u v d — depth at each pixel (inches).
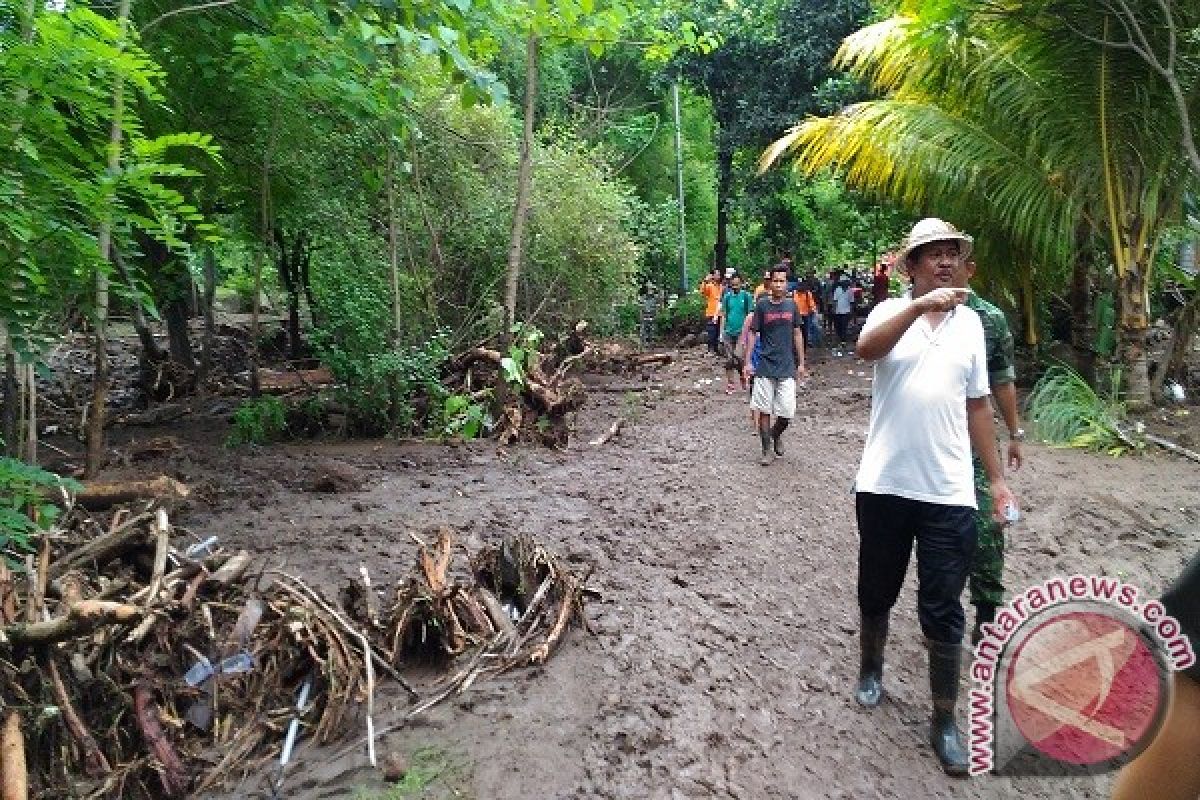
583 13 369.7
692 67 814.5
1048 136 420.8
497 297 526.0
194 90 348.5
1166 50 383.6
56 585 148.2
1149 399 428.1
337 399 389.4
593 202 607.2
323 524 247.0
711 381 591.2
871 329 146.9
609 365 642.2
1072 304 484.7
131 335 753.0
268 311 916.6
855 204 768.9
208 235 191.9
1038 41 400.8
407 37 246.8
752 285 941.2
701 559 231.5
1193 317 459.5
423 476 314.2
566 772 132.4
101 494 229.0
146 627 139.5
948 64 447.2
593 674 160.7
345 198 414.3
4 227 159.0
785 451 364.8
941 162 434.9
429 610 162.6
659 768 136.3
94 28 163.5
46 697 127.6
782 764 143.1
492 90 264.7
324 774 129.3
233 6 301.7
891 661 182.7
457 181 507.8
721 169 981.8
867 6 719.7
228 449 353.1
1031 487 303.6
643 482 309.9
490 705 147.0
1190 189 425.1
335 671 141.9
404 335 440.8
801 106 765.3
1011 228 463.5
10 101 153.3
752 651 179.8
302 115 357.7
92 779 123.9
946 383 145.9
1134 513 279.1
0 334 212.4
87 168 176.9
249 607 150.6
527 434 388.8
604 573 213.6
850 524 271.1
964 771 143.0
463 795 126.1
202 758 131.2
